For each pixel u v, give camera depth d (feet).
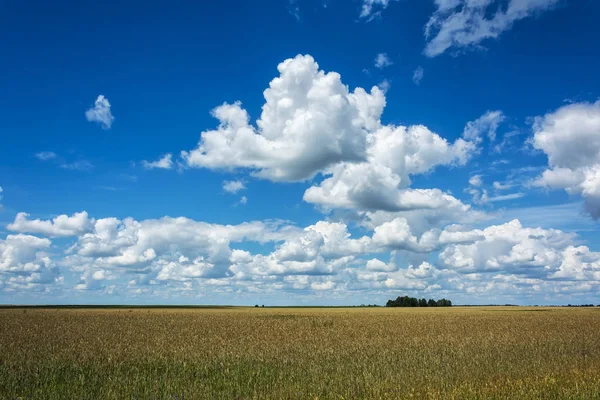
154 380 52.90
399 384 48.93
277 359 71.15
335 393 46.21
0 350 80.28
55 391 47.14
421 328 133.80
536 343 93.66
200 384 50.14
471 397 41.78
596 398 41.37
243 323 158.51
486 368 61.11
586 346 88.99
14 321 169.07
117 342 95.14
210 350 81.71
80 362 67.97
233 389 48.83
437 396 42.45
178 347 86.22
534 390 43.83
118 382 51.67
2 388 49.44
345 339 101.30
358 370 60.13
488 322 163.53
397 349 82.79
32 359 69.92
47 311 280.10
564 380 49.37
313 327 138.51
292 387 48.91
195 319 187.11
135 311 297.53
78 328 134.72
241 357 73.41
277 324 153.58
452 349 82.89
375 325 147.23
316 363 66.64
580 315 228.63
